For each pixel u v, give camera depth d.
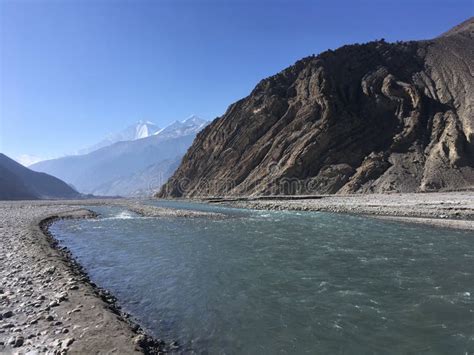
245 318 10.32
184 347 8.45
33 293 11.14
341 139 73.00
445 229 26.91
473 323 9.77
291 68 100.31
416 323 9.84
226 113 108.06
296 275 14.77
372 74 84.12
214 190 92.25
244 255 18.97
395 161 64.56
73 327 8.57
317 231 27.39
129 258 18.73
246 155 90.81
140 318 10.30
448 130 62.62
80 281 12.90
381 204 41.59
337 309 10.95
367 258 17.78
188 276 14.92
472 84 70.88
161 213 46.81
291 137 79.81
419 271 15.15
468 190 51.69
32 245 19.70
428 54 89.44
